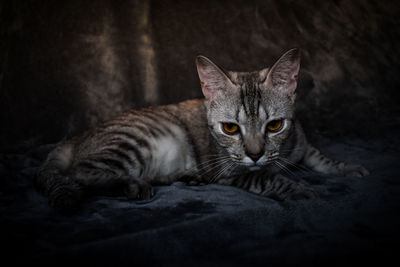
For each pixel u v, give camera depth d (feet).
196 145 1.46
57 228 1.00
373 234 0.92
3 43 1.71
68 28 1.78
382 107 1.96
